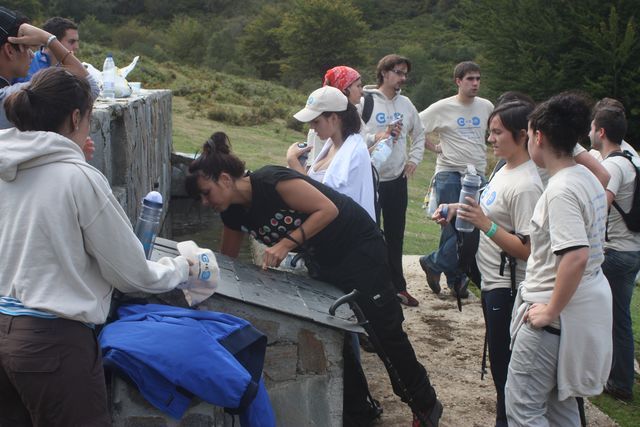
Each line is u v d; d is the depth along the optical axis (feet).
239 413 9.27
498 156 12.59
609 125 15.58
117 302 10.22
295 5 207.82
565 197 10.25
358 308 11.67
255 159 59.11
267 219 12.00
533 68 104.88
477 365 17.44
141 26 255.50
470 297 22.44
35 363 7.78
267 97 110.42
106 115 14.65
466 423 14.58
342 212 12.19
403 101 20.84
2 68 11.00
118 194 14.71
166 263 9.51
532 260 11.03
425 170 70.74
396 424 14.21
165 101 27.78
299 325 11.30
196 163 11.66
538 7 106.83
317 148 16.89
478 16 115.65
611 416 15.72
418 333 19.34
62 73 8.23
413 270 25.22
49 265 7.85
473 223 11.96
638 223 15.47
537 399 10.98
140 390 8.87
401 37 251.39
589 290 10.66
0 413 8.53
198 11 286.05
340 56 189.47
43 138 7.93
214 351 8.97
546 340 10.71
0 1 175.22
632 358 16.42
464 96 22.26
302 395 11.44
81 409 7.98
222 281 11.35
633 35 96.94
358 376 13.01
